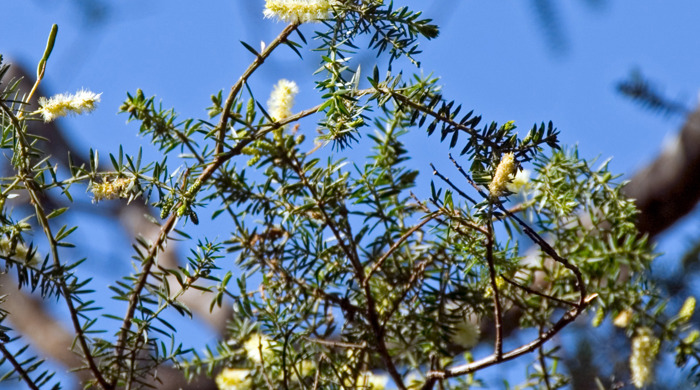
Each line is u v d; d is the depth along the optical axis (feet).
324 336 3.60
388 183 3.61
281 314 3.51
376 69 3.22
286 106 3.44
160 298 3.34
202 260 3.34
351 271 3.60
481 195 3.17
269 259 3.60
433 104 3.23
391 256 3.61
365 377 3.54
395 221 3.59
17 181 3.24
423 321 3.58
